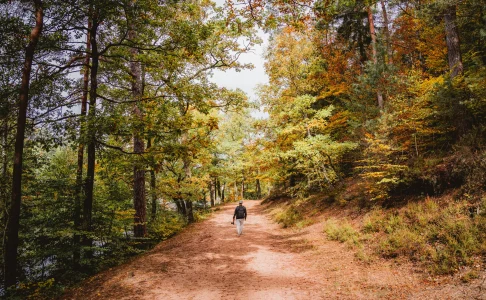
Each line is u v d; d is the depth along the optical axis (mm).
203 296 6031
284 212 17562
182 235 14734
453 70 10500
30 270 10125
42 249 9672
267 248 10742
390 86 12281
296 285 6586
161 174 19594
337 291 5934
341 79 19359
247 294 6109
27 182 10344
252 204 32438
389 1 16797
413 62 20125
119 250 11070
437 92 9266
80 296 6465
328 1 7215
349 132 16234
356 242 8766
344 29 19797
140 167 10914
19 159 8055
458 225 6516
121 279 7227
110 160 11578
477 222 6281
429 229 7125
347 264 7602
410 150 10562
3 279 8328
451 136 10117
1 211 9453
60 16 8867
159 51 10547
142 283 6824
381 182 10188
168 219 17281
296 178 21969
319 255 8930
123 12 9750
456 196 7812
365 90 13828
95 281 7566
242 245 11305
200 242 12148
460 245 6004
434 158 9570
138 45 10781
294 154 14867
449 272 5555
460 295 4629
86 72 12648
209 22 10117
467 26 12242
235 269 8102
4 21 7902
